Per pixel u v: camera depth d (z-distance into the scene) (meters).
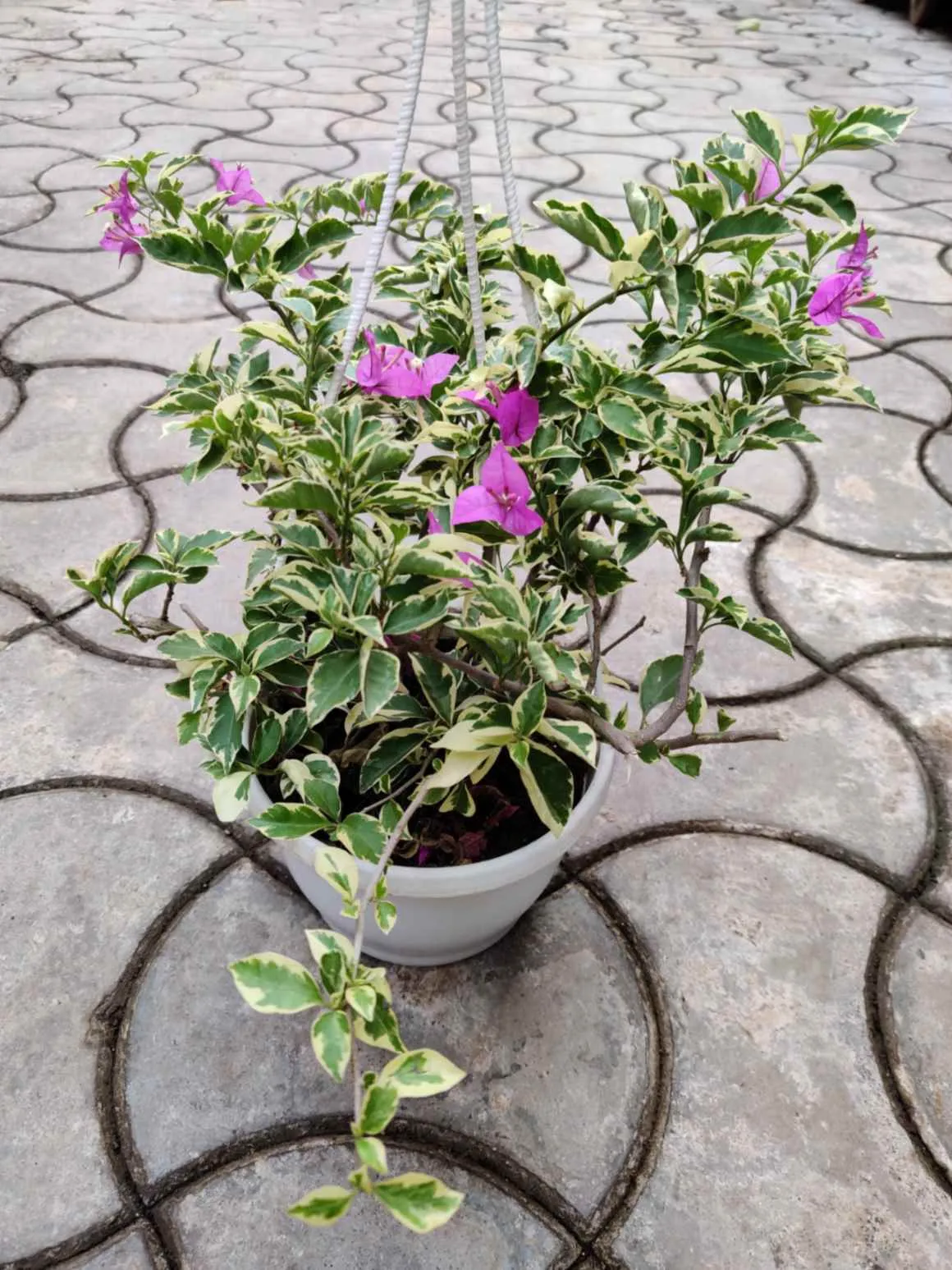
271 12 4.03
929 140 2.87
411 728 0.71
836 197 0.67
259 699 0.79
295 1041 0.81
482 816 0.80
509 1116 0.77
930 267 2.15
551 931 0.90
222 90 2.99
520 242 0.70
